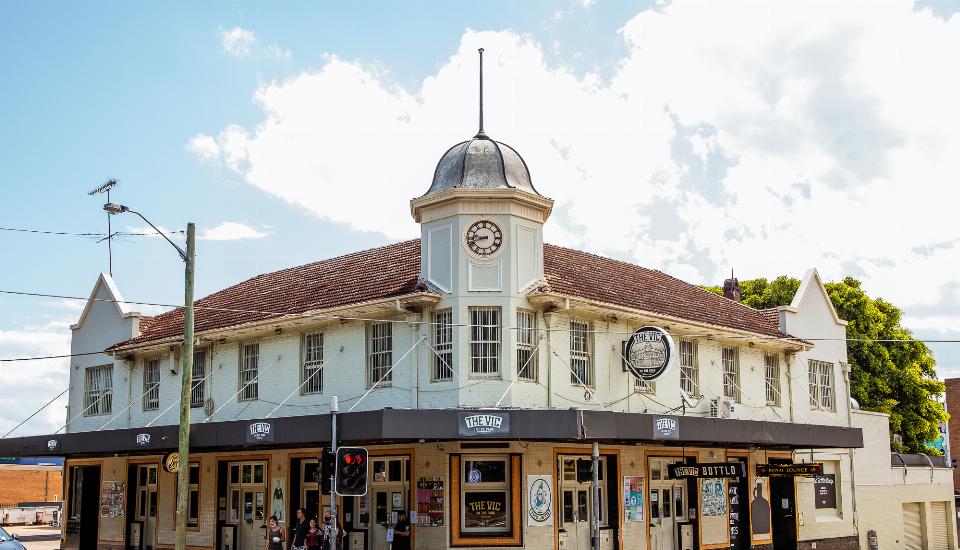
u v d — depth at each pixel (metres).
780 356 31.45
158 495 29.98
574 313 24.38
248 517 27.05
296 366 26.28
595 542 20.61
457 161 24.17
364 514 24.19
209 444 23.88
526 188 23.91
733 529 29.03
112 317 33.03
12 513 56.91
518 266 23.20
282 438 22.27
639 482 25.80
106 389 32.94
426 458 22.77
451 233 23.28
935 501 37.72
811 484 31.86
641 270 33.56
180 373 29.77
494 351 22.67
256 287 33.09
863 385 44.59
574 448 24.02
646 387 26.14
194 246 22.30
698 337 28.12
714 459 28.55
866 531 33.62
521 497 22.56
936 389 45.94
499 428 20.39
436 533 22.23
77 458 33.53
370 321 24.64
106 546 31.55
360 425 20.58
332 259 32.12
